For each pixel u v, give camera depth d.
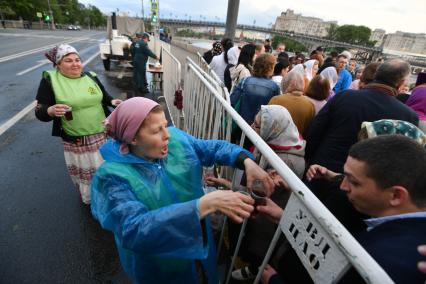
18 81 7.51
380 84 1.69
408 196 0.77
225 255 1.74
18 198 2.65
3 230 2.23
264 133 1.66
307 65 4.73
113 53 10.04
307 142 1.99
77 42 22.28
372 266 0.49
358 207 0.90
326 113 1.86
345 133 1.67
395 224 0.72
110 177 0.94
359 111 1.65
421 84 2.40
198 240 0.79
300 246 0.74
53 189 2.82
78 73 2.21
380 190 0.80
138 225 0.77
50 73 2.14
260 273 1.04
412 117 1.64
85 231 2.28
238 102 2.95
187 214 0.77
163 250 0.78
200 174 1.20
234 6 6.38
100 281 1.87
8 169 3.16
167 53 5.67
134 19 13.35
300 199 0.71
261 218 1.26
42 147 3.79
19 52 12.98
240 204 0.80
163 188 1.02
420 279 0.60
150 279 1.13
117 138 1.01
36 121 4.71
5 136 4.06
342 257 0.57
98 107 2.34
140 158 1.02
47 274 1.88
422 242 0.64
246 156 1.23
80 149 2.29
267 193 1.13
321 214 0.62
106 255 2.07
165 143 1.02
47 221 2.36
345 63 4.84
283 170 0.84
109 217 0.85
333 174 1.47
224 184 1.59
